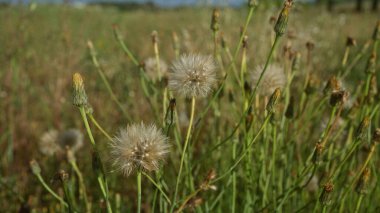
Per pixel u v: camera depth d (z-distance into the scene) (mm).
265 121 264
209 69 263
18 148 616
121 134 238
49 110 714
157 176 256
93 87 774
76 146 453
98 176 249
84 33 1056
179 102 540
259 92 331
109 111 674
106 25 1406
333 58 888
